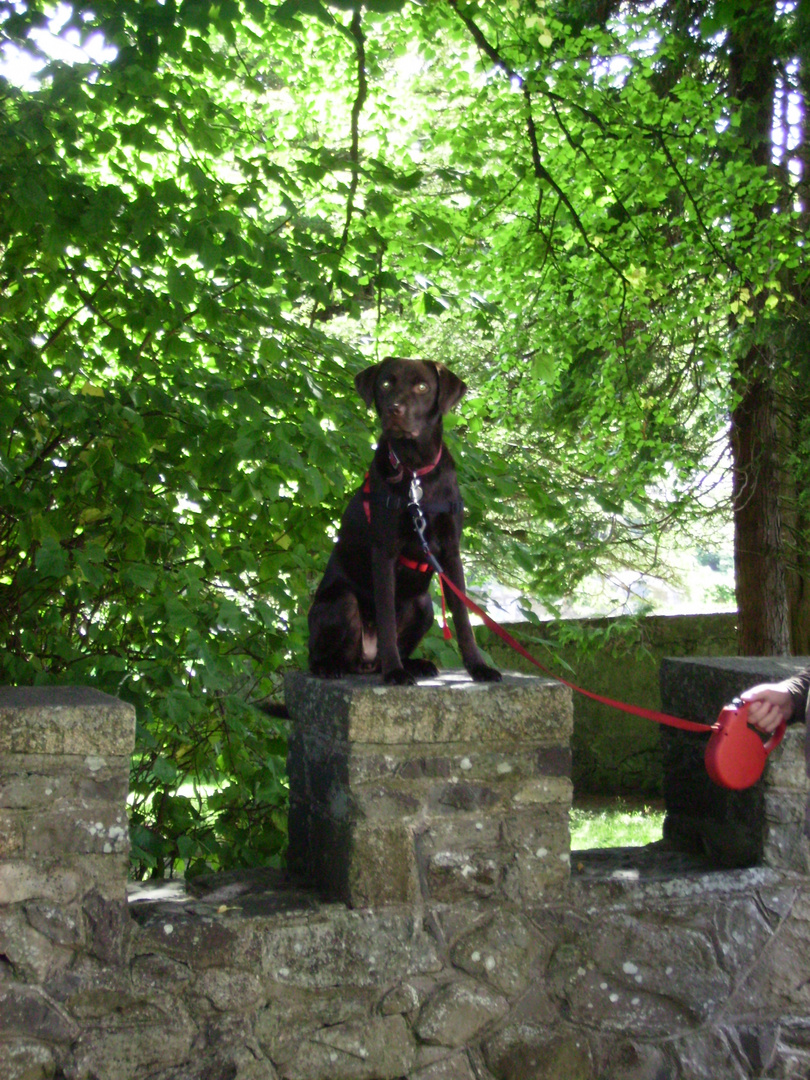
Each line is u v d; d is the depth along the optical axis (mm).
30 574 3863
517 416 8352
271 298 4668
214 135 4434
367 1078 2543
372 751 2598
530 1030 2654
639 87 6359
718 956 2797
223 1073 2434
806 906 2875
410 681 2758
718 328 8008
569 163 6512
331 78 6598
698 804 3256
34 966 2332
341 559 3150
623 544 8719
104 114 4836
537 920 2703
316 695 2842
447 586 2947
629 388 7180
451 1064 2600
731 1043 2746
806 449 7285
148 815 4199
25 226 4242
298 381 4387
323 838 2779
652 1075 2680
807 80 7340
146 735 3650
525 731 2697
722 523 8914
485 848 2678
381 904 2604
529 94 5914
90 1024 2371
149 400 4102
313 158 4508
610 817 8531
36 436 4344
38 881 2346
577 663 9500
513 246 6805
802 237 7051
